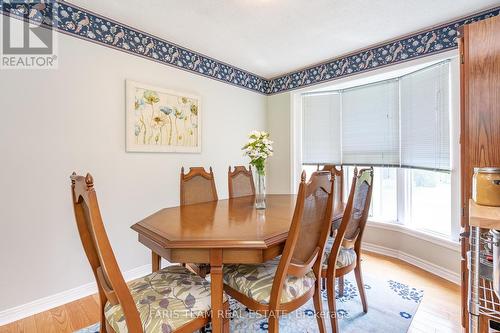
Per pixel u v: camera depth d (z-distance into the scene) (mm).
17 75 1831
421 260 2605
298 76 3580
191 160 2932
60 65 2012
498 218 719
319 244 1475
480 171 925
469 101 1166
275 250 1298
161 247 1315
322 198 1400
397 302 1972
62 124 2021
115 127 2312
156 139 2588
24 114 1854
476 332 856
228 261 1216
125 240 2396
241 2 2025
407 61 2586
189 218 1640
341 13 2180
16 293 1822
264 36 2600
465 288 1365
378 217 3150
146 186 2535
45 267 1943
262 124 3881
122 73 2361
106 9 2127
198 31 2492
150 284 1287
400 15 2215
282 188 3803
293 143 3684
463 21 2232
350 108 3322
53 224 1980
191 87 2941
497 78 1101
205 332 1624
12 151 1810
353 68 3021
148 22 2328
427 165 2559
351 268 1779
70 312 1900
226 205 2121
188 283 1299
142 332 1009
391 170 3037
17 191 1829
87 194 907
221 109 3295
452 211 2322
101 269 1142
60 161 2012
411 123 2748
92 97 2178
